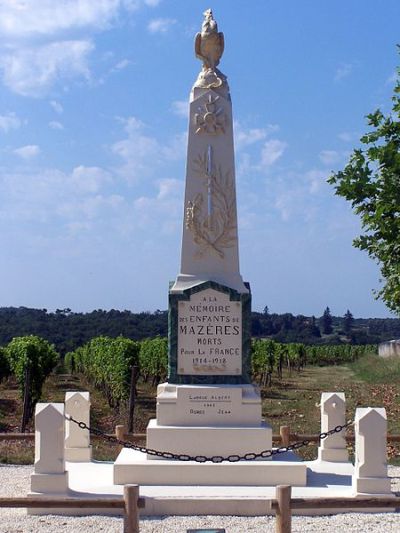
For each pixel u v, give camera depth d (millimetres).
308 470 12750
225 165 13219
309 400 29250
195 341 12789
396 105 12328
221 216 13117
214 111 13234
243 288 12984
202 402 12422
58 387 39312
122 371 26188
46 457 10781
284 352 49375
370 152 12148
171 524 9984
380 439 10766
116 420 24469
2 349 32625
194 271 13055
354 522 10102
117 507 9070
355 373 45531
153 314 84938
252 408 12422
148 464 11609
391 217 12195
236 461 11555
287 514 8859
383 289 12930
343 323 156250
